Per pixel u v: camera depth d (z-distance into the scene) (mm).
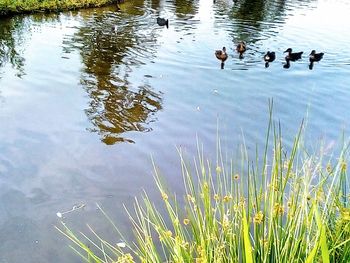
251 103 13773
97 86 14789
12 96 13656
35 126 11625
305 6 31672
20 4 25266
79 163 9859
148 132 11523
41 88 14453
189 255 3000
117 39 20844
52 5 26188
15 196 8547
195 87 15008
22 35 20969
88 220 7867
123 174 9422
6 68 16359
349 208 3107
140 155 10281
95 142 10867
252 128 11930
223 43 20750
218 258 2742
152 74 16172
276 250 2902
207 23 24922
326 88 15375
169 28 23328
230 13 28094
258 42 21203
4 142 10672
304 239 2871
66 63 17109
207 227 3109
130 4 30250
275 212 3043
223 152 10469
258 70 17094
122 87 14781
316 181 5695
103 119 12227
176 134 11461
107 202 8406
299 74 16797
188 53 18938
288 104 13797
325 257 2045
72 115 12414
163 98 13953
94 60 17594
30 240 7316
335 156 9500
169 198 8461
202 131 11688
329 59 18859
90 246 7133
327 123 12430
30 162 9828
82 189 8852
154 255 3121
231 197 3248
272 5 31781
